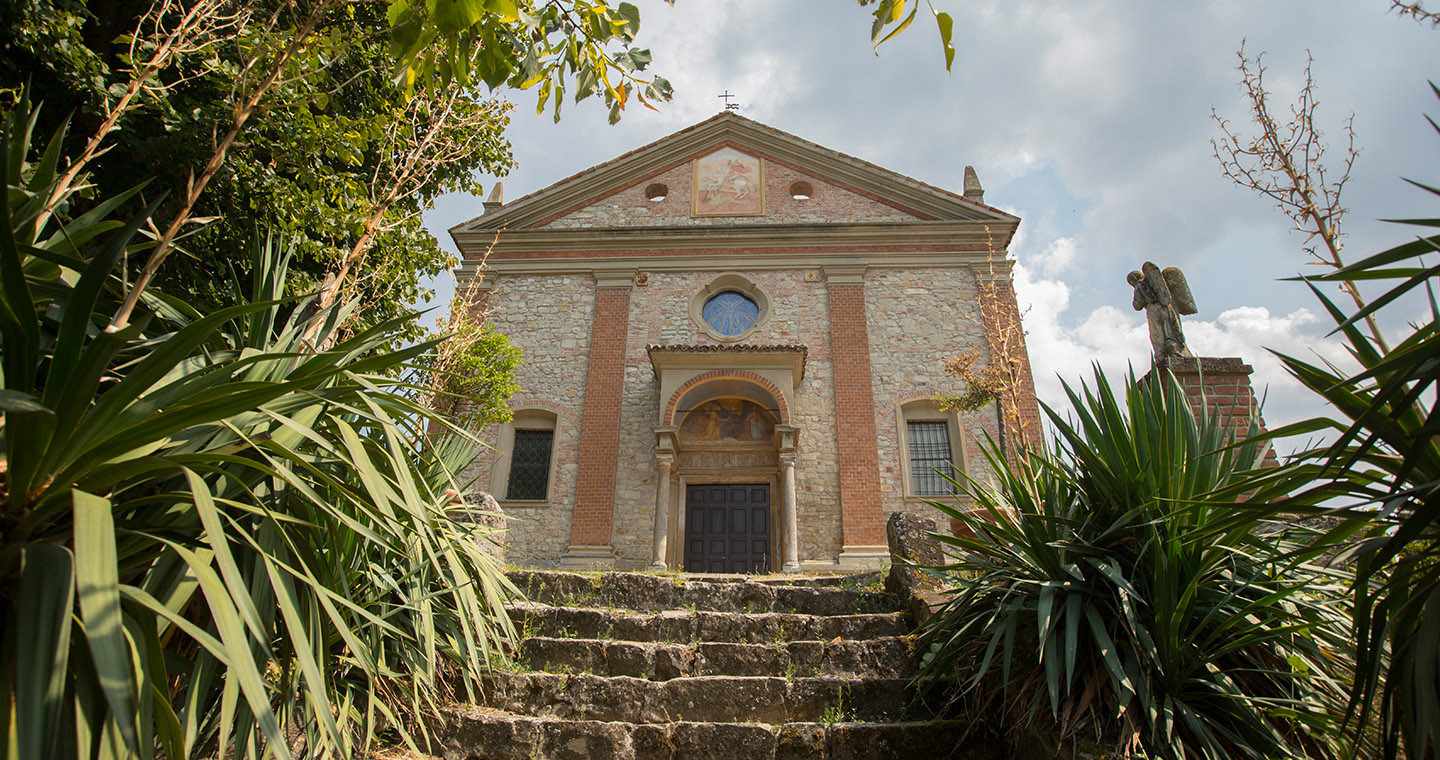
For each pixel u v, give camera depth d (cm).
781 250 1569
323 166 722
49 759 165
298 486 240
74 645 188
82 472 212
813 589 606
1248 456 371
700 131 1714
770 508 1377
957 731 383
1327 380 255
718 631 529
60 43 535
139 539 234
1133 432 369
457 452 540
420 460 444
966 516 413
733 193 1662
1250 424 541
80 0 571
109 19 666
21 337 205
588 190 1677
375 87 777
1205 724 303
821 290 1529
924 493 1352
